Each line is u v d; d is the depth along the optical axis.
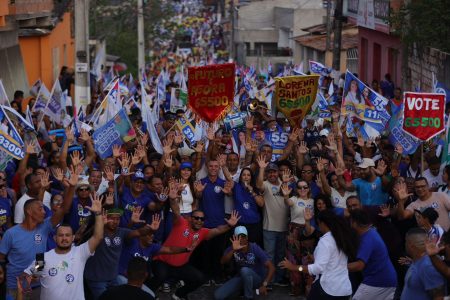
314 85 15.68
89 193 11.59
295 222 12.92
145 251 11.95
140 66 42.72
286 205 13.24
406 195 11.93
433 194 12.15
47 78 32.78
